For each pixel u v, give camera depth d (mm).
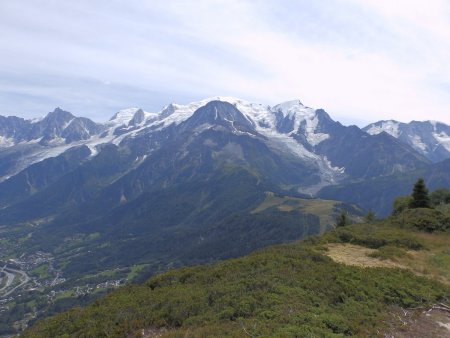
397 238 36531
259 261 26844
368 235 37438
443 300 22688
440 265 30266
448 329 19109
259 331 16406
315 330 16641
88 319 21172
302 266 25484
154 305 21375
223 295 21047
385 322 19188
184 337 16844
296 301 19781
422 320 19969
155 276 28656
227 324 17562
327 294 21516
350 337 16859
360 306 20438
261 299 20094
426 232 42469
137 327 19500
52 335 20609
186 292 22734
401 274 26000
